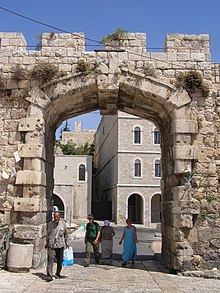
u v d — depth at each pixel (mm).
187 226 12070
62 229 11109
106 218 49188
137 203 45938
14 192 12469
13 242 12039
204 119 12859
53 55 13281
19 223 12227
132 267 13414
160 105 13797
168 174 14062
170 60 13250
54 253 10852
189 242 12125
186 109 12820
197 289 9875
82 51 13336
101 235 15195
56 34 13461
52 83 12969
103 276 11609
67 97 13469
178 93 12875
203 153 12641
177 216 12266
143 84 13000
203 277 11461
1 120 12977
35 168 12430
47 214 14047
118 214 42281
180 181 12711
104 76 12945
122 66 13109
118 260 15125
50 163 15016
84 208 47062
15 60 13289
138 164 43625
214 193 12453
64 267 13180
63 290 9523
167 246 13578
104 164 56531
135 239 13938
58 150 61188
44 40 13406
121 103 15508
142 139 43969
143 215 42688
